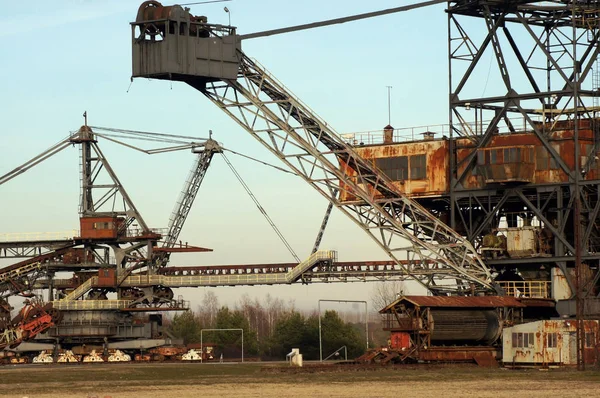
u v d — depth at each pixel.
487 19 113.56
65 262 160.12
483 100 113.69
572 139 110.06
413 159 116.50
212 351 155.62
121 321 155.88
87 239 158.88
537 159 111.00
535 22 116.19
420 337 101.75
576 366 97.50
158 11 109.38
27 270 159.88
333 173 113.31
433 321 101.00
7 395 76.81
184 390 79.56
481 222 115.81
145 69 109.62
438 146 115.56
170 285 157.62
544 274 112.62
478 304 103.19
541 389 76.06
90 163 165.75
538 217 110.19
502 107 114.56
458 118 115.12
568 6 114.12
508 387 78.06
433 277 115.31
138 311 157.38
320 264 148.88
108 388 82.94
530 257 111.06
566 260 108.94
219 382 88.00
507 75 112.75
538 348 99.12
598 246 111.62
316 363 117.25
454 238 113.25
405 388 78.25
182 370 109.19
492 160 110.44
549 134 110.88
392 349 103.25
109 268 159.62
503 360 101.50
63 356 149.00
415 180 116.19
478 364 101.94
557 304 109.06
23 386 86.38
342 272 147.62
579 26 115.19
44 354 150.50
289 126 113.31
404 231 113.69
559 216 109.75
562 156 110.19
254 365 123.50
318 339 166.75
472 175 113.81
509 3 113.75
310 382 85.44
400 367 98.75
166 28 108.81
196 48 109.81
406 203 113.69
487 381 83.88
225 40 111.31
